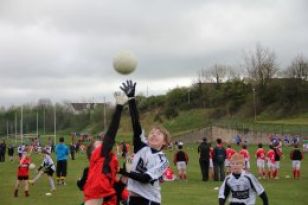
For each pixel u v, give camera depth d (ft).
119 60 23.02
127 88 24.08
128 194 27.09
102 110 462.19
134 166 25.75
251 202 32.19
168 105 446.60
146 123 438.81
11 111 523.29
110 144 23.38
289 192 75.77
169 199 68.90
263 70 390.63
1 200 69.67
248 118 372.79
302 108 365.40
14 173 123.13
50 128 504.02
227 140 286.25
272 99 382.42
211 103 419.13
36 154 233.35
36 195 75.15
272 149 99.14
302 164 139.85
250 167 129.59
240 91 401.90
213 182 92.79
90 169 24.07
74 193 77.20
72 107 503.20
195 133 306.76
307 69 375.66
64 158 90.07
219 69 442.50
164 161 25.70
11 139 407.03
